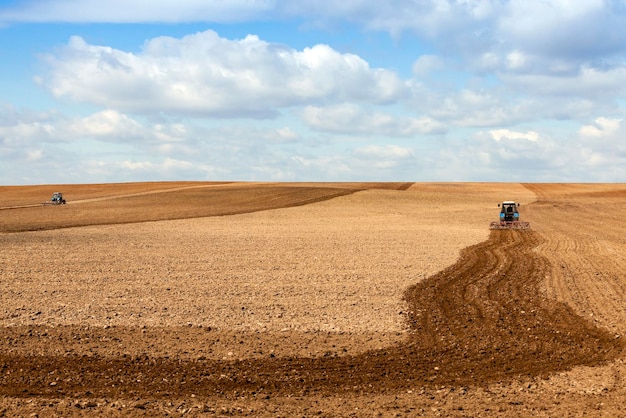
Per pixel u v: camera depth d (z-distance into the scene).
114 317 18.92
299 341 16.50
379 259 31.05
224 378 13.80
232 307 20.20
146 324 18.12
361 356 15.34
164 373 14.13
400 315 19.28
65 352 15.62
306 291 22.75
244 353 15.52
